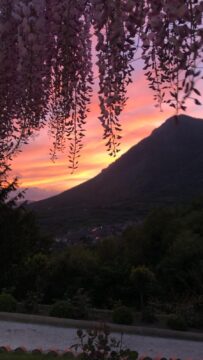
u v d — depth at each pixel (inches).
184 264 642.2
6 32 81.4
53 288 629.3
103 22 75.2
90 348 235.6
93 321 452.1
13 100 86.2
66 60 87.5
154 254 820.6
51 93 90.0
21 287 629.6
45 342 379.2
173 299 585.6
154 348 378.9
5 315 465.7
